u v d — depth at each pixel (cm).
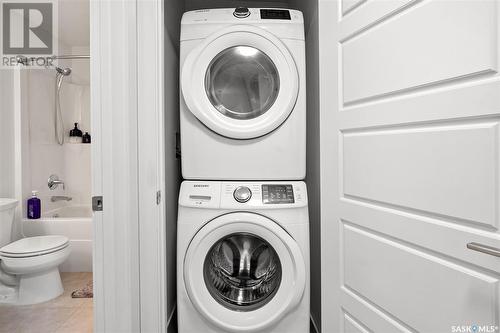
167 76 151
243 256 134
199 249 121
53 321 174
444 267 79
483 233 70
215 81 133
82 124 331
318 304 157
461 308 75
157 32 113
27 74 262
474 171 71
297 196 126
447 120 76
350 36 105
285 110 125
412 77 84
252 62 132
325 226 119
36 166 273
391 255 93
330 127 115
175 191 168
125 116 104
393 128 91
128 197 106
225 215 121
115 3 104
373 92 96
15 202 227
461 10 73
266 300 124
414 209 85
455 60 74
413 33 83
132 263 108
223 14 133
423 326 84
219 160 129
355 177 105
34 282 198
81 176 322
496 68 67
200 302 120
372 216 99
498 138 67
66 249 213
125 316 106
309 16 172
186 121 130
